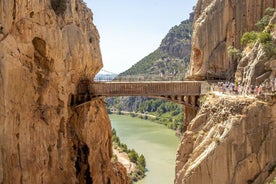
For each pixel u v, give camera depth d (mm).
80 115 55594
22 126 39156
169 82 51250
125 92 52312
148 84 51906
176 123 152000
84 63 54219
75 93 53031
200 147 37594
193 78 60406
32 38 41750
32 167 40438
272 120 33938
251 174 34000
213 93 42500
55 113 46812
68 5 52438
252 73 38969
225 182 34656
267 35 39375
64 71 49094
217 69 56844
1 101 35031
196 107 49969
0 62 35188
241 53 51500
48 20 45219
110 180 62625
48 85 45188
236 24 55375
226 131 35125
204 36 58031
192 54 61938
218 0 57375
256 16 54250
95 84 53250
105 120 64375
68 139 51906
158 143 117812
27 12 40562
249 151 34188
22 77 39281
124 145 107375
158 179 79875
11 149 36531
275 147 33531
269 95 34500
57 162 46312
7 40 36344
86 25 59406
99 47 62125
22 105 39344
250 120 34406
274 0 53531
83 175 55594
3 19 36094
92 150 57719
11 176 36406
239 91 40375
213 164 35125
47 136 44438
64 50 49000
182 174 38219
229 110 36375
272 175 32844
